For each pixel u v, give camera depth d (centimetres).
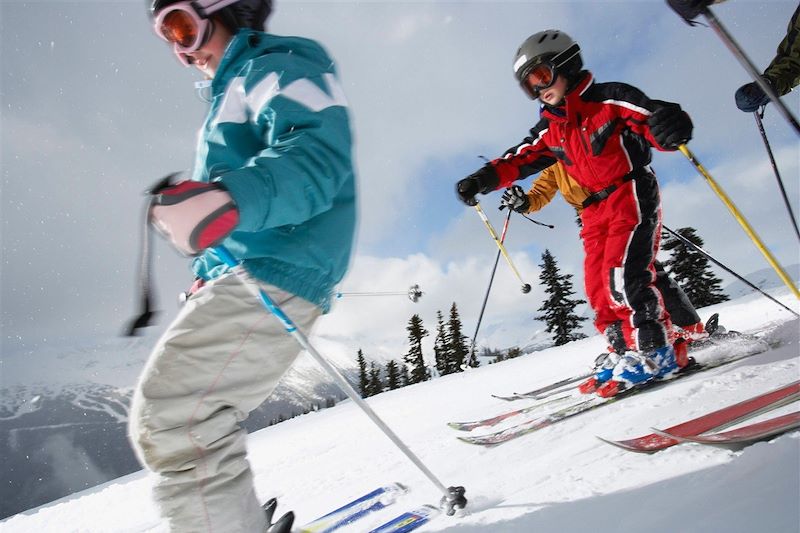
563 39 284
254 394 136
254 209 108
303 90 131
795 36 250
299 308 140
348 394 148
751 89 263
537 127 332
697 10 170
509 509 149
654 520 111
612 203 295
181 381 126
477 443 258
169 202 98
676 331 309
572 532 119
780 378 224
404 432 378
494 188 338
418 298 661
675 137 246
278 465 395
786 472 109
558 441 222
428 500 184
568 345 888
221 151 138
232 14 161
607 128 285
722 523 98
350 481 264
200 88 169
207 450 128
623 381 278
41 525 422
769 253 223
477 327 498
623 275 290
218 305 132
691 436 162
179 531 125
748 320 492
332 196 128
